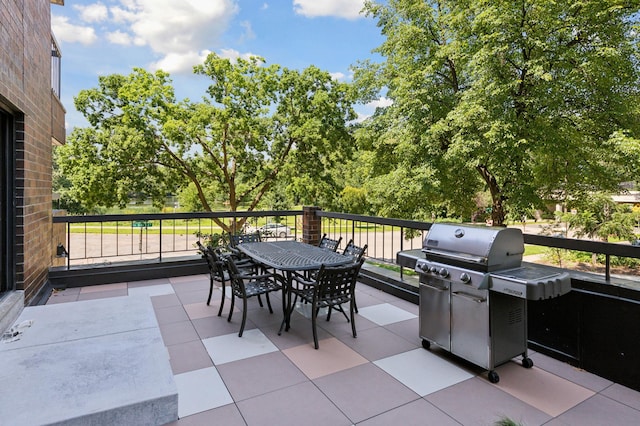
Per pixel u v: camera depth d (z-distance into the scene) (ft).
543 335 8.63
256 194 51.03
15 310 9.48
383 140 39.70
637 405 6.59
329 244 14.48
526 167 30.55
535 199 29.86
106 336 7.95
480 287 7.29
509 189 30.83
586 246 7.93
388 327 10.55
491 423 6.07
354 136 44.62
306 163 46.68
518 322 7.93
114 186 41.14
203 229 54.13
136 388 5.86
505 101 27.78
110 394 5.67
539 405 6.60
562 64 26.35
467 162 29.99
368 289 14.67
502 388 7.20
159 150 43.24
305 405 6.59
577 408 6.50
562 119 28.17
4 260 10.34
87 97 42.42
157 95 41.52
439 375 7.74
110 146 40.47
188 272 16.78
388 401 6.74
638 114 27.04
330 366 8.13
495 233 7.52
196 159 47.06
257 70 45.78
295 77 46.01
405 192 34.99
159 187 45.27
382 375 7.73
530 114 27.91
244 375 7.68
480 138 28.40
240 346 9.14
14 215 10.53
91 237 57.47
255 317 11.30
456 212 40.73
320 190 46.32
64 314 9.33
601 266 34.50
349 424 6.05
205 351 8.82
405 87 32.50
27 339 7.75
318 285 9.08
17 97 9.94
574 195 32.48
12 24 9.50
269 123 46.83
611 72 25.32
